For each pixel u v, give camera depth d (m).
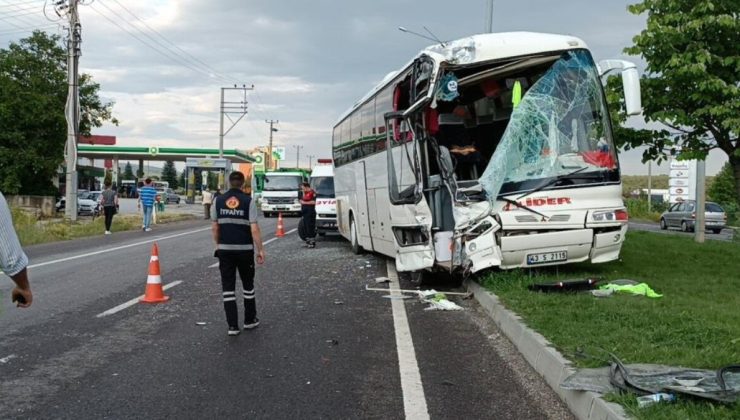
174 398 5.47
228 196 7.95
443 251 10.17
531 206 9.51
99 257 16.23
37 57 45.38
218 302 9.93
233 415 5.08
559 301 8.05
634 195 83.19
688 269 11.41
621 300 8.02
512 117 9.74
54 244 20.22
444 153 9.94
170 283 11.80
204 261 15.33
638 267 11.42
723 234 35.69
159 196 46.81
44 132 44.09
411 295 10.55
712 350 5.68
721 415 4.16
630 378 4.91
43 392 5.62
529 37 10.20
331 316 8.91
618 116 10.52
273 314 9.06
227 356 6.81
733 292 8.89
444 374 6.15
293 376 6.11
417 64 10.35
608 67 10.05
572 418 4.95
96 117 48.53
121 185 94.88
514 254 9.60
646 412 4.26
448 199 10.42
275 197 40.78
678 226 36.62
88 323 8.39
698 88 9.62
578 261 9.83
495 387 5.74
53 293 10.68
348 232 18.50
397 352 6.96
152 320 8.60
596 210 9.66
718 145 10.51
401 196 11.54
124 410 5.18
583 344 6.05
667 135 10.86
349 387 5.78
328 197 22.83
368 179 15.21
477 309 9.23
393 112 11.04
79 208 41.50
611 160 9.89
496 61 9.87
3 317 8.71
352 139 17.44
